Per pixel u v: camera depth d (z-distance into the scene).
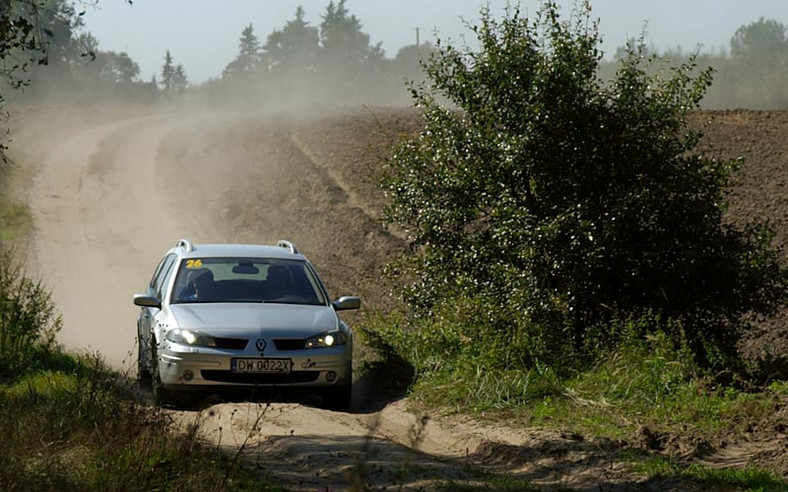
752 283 35.12
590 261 33.50
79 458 19.56
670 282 35.03
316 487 19.36
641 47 37.28
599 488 19.80
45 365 32.91
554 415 27.83
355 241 73.19
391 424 28.36
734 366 32.06
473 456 23.77
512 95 37.03
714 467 21.75
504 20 37.66
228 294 31.97
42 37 28.08
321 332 29.94
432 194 38.50
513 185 37.12
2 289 34.78
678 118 36.84
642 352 31.08
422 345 35.59
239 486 18.75
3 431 20.48
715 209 35.50
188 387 28.88
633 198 33.88
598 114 36.03
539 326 33.12
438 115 38.56
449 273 38.00
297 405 28.73
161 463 19.17
